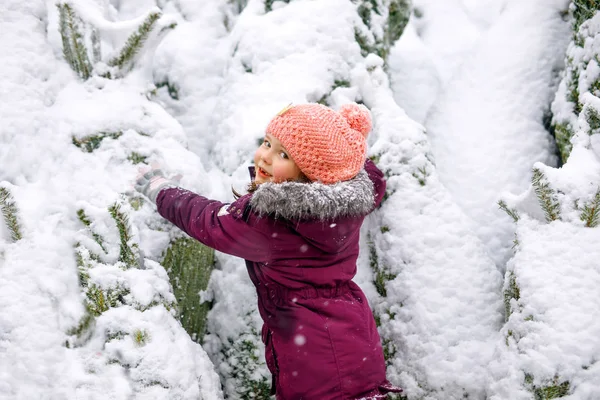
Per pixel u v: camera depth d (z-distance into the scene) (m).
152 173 1.97
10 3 2.40
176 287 2.26
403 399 2.28
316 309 1.82
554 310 1.98
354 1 2.87
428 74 3.27
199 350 2.07
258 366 2.25
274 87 2.54
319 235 1.73
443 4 3.49
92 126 2.21
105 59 2.44
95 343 1.82
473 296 2.32
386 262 2.43
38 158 2.12
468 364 2.21
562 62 2.99
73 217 2.00
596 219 2.12
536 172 2.19
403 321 2.34
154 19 2.33
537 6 3.11
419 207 2.46
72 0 2.31
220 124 2.64
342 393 1.79
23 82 2.25
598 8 2.63
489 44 3.10
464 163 2.81
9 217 1.86
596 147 2.27
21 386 1.69
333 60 2.65
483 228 2.68
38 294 1.81
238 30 2.79
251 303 2.30
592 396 1.84
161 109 2.45
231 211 1.76
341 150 1.69
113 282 1.90
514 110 2.89
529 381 1.96
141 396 1.77
